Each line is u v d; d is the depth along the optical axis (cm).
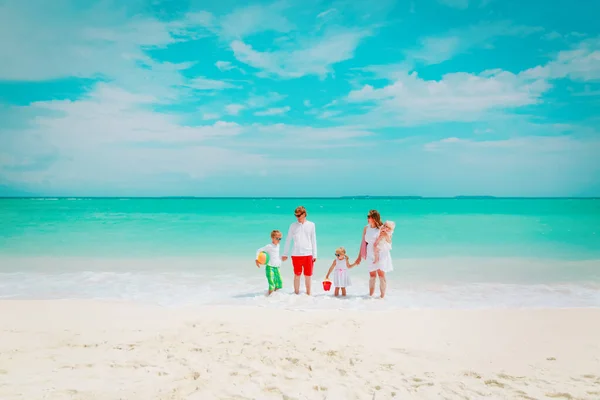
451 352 451
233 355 431
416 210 5134
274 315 615
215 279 951
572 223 2548
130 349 449
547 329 541
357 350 453
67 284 887
